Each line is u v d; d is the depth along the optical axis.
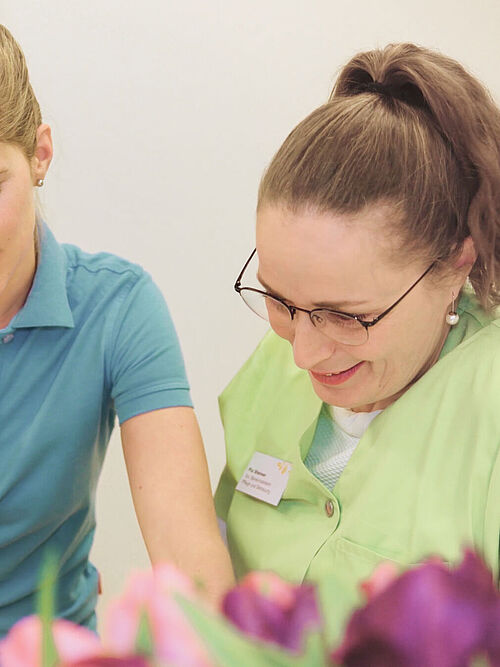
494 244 0.80
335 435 0.95
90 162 1.98
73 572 1.13
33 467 1.02
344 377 0.84
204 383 2.15
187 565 0.86
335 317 0.78
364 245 0.74
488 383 0.81
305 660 0.27
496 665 0.27
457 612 0.28
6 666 0.28
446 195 0.77
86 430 1.04
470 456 0.80
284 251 0.76
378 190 0.74
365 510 0.84
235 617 0.30
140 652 0.27
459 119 0.77
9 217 0.89
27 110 0.91
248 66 1.97
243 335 2.14
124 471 2.10
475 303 0.90
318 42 1.96
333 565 0.84
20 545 1.05
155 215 2.04
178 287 2.09
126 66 1.94
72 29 1.90
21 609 1.08
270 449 1.00
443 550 0.76
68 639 0.29
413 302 0.78
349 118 0.77
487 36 1.95
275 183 0.78
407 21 1.95
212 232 2.07
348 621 0.29
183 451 0.98
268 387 1.06
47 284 1.02
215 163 2.03
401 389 0.89
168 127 1.99
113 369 1.04
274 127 2.02
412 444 0.84
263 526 0.96
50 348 1.03
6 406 1.02
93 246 2.04
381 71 0.81
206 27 1.94
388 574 0.31
